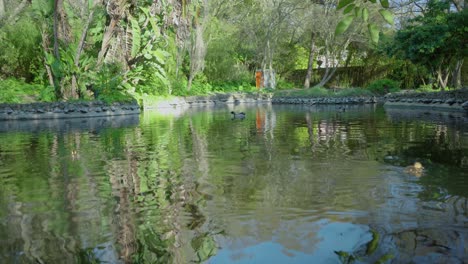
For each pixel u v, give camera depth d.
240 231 2.95
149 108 22.23
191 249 2.66
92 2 17.38
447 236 2.73
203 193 4.03
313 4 33.44
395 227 2.93
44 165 5.74
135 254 2.60
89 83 17.86
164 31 20.17
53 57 16.77
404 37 17.70
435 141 7.32
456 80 21.41
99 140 8.59
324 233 2.86
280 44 37.78
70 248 2.72
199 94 28.69
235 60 36.00
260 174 4.84
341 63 38.81
